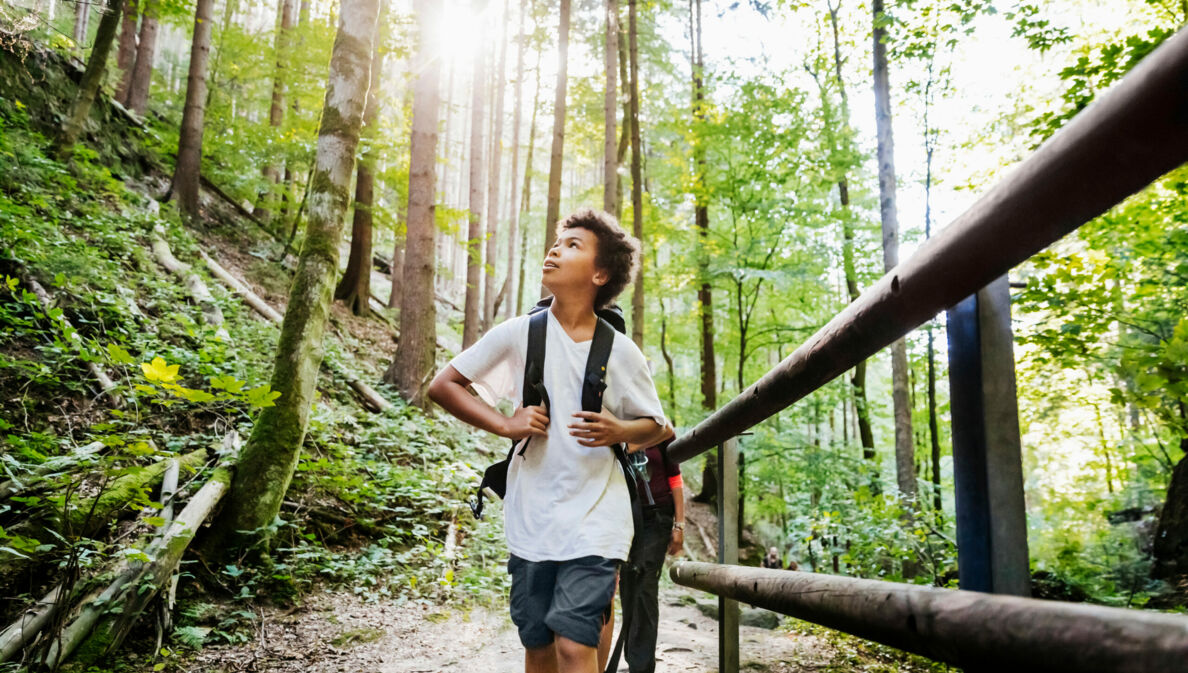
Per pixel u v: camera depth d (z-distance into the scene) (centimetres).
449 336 1783
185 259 927
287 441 471
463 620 444
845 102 1270
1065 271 454
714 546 1425
